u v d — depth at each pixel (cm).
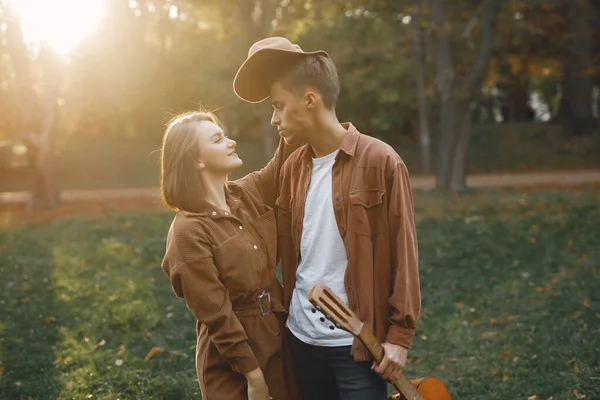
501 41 1766
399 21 1869
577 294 683
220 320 251
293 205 267
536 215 1108
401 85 2427
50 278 833
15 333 620
